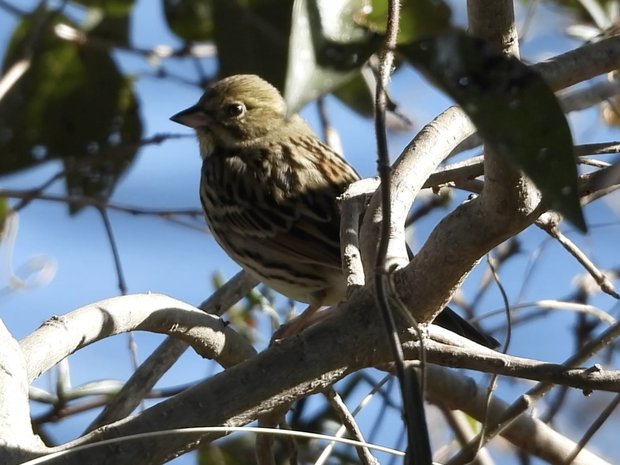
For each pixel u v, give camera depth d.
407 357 5.60
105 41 11.12
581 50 6.09
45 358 6.43
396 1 4.09
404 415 4.17
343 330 5.42
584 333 9.99
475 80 3.96
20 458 5.41
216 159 11.38
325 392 6.85
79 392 9.66
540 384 7.30
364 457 6.83
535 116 3.91
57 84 10.96
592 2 10.66
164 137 10.82
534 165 3.89
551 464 8.52
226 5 9.05
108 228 9.89
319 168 11.07
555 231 7.54
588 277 10.05
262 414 5.45
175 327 7.29
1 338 6.14
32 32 10.20
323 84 3.93
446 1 8.98
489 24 4.54
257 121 11.36
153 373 8.16
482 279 10.62
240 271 10.96
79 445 5.23
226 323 7.57
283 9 9.05
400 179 6.31
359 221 6.46
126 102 11.07
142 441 5.23
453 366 5.72
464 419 9.47
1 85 9.94
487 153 5.05
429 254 5.36
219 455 10.16
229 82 11.52
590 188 6.17
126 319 6.95
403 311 4.91
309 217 10.64
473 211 5.27
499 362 5.73
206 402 5.34
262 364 5.40
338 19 4.02
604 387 5.73
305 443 9.62
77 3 11.05
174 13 10.88
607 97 9.67
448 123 6.68
